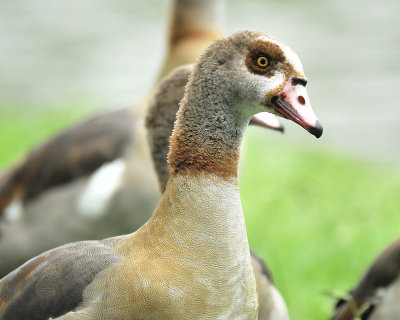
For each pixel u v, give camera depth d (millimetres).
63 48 34094
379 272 10055
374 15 38656
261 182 17156
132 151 11711
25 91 28969
